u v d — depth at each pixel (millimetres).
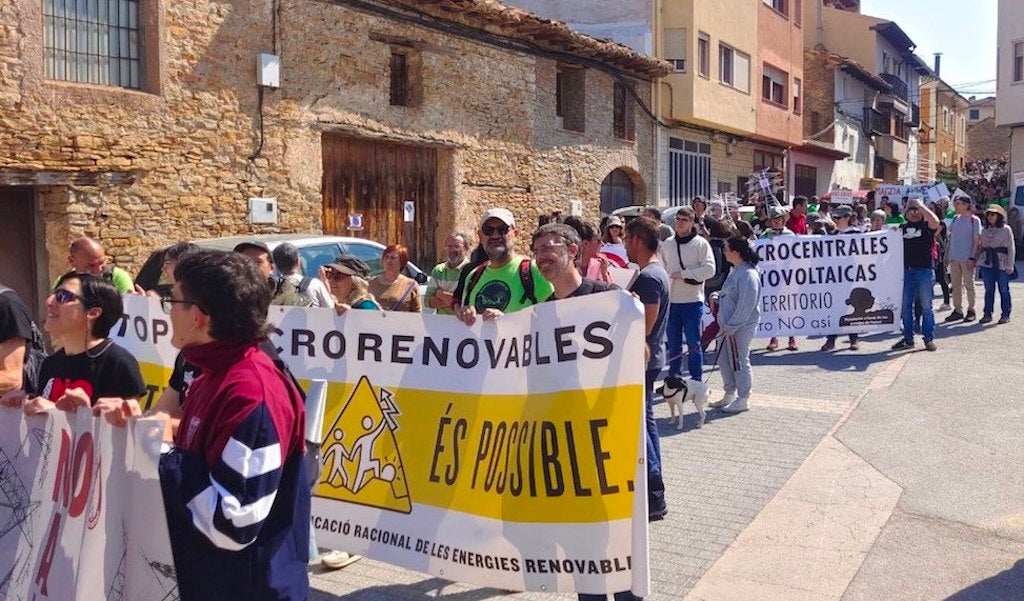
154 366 5184
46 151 9430
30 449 3285
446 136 14617
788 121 28453
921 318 12422
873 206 26875
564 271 4664
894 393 9203
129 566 2805
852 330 11945
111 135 9992
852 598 4633
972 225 14039
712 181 24547
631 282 5543
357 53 12914
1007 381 9641
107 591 2859
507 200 16172
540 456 4031
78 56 9875
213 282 2717
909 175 50250
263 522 2732
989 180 52938
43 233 9914
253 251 6172
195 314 2742
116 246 10133
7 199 9758
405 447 4520
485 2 14586
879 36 41688
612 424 3854
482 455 4262
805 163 32906
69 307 3863
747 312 8422
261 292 2799
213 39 11023
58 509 3125
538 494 4039
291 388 2877
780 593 4688
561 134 17719
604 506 3873
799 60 29609
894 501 6047
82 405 3039
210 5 10977
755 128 25594
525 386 4121
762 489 6297
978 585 4773
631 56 19000
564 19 22078
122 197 10180
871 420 8148
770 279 12047
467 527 4270
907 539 5410
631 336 3814
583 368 3936
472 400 4332
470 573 4254
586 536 3916
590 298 3916
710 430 7914
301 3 12047
